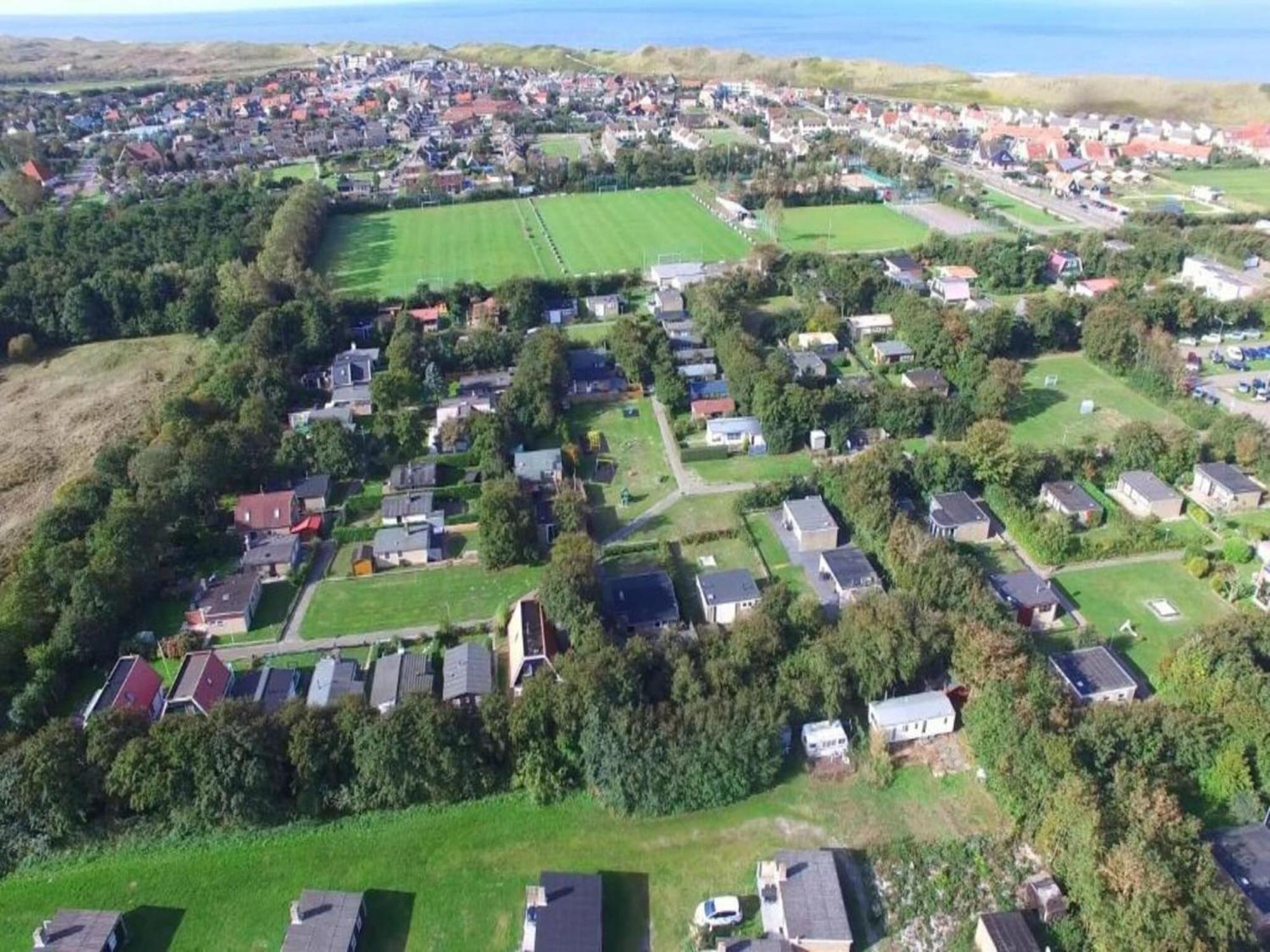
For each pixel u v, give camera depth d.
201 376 161.38
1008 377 148.38
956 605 98.00
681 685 85.44
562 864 76.62
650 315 189.25
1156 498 119.25
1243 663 84.12
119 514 110.81
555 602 99.56
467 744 81.44
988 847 75.94
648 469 138.62
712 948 68.88
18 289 189.25
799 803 81.50
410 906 73.38
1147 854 65.62
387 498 128.50
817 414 140.75
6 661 94.12
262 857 77.94
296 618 108.12
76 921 70.00
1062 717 79.69
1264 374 161.88
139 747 78.50
